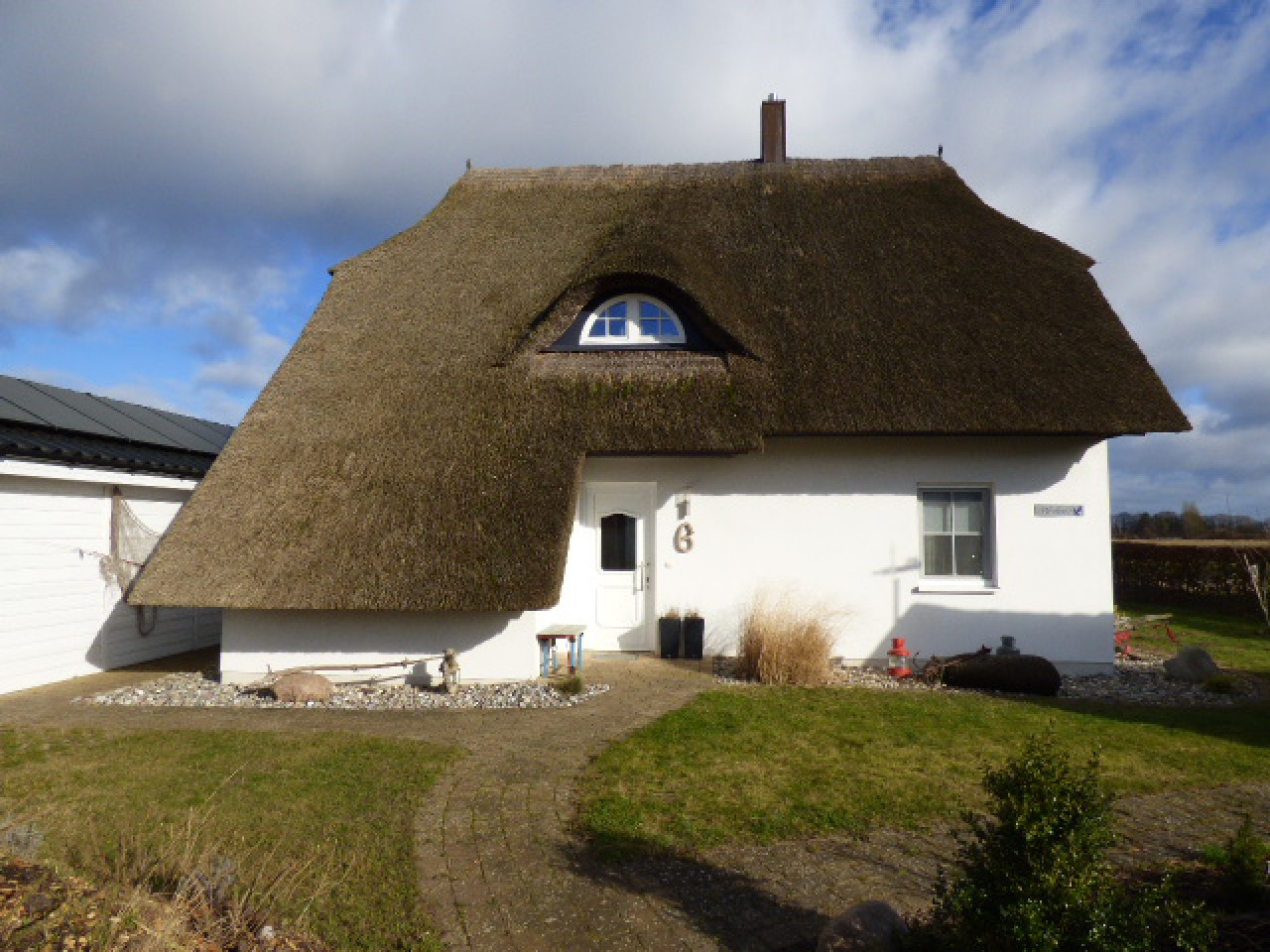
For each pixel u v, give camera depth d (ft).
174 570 31.24
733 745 23.29
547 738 24.35
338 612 32.83
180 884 13.16
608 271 36.91
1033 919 9.43
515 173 52.95
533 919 13.58
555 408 35.22
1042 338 36.32
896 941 11.10
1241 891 13.02
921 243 42.75
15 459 32.50
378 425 35.37
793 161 50.78
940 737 24.25
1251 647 44.73
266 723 26.73
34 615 34.50
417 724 26.37
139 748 23.66
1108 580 35.60
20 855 14.03
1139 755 22.86
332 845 16.49
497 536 30.81
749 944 12.79
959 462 36.27
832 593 36.55
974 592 35.94
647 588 37.96
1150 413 32.94
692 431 33.91
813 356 36.52
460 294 42.57
